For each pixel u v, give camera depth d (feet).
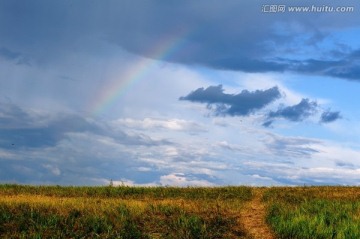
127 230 53.01
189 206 63.57
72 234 51.55
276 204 68.59
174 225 55.42
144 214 58.44
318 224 57.52
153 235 53.06
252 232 56.85
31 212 55.83
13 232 51.21
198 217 57.57
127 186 90.48
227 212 62.64
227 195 85.15
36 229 52.29
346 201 77.36
